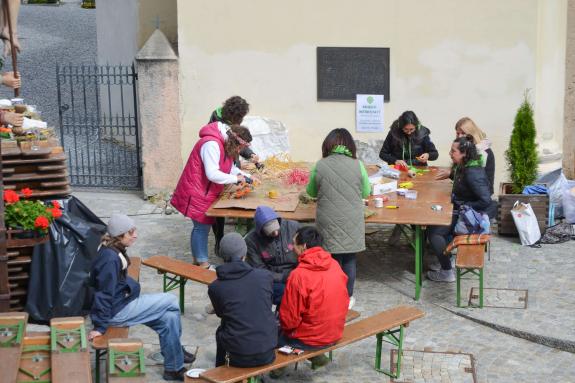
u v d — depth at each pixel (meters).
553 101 12.30
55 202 8.71
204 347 8.27
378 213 9.16
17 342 6.39
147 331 8.62
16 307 8.55
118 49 15.45
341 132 8.62
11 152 8.66
